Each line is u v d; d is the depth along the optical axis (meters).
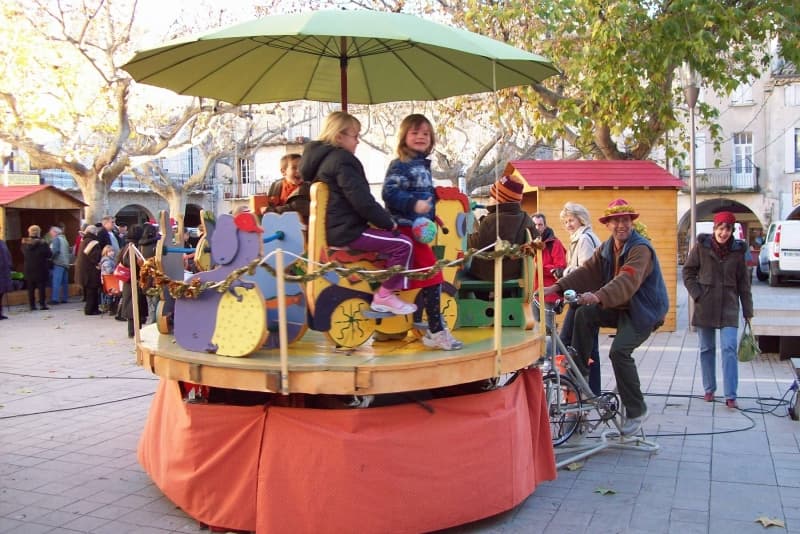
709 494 5.00
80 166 19.00
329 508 4.16
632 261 5.71
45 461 5.80
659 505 4.83
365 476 4.16
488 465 4.48
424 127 4.61
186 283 4.49
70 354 10.77
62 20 16.83
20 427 6.78
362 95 6.71
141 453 5.47
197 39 4.12
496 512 4.53
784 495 4.96
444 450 4.34
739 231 21.08
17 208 18.53
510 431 4.62
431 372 4.14
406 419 4.29
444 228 5.04
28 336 12.64
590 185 12.35
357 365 4.01
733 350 7.25
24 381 8.80
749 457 5.76
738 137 37.81
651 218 12.50
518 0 13.84
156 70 5.46
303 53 5.81
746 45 13.48
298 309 4.50
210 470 4.44
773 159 37.00
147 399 7.87
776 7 13.30
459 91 6.43
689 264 7.51
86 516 4.73
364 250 4.35
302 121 26.16
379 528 4.17
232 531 4.44
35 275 16.48
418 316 4.77
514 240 5.31
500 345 4.43
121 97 17.73
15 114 17.36
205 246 5.51
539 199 12.41
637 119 14.46
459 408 4.44
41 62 16.97
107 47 17.11
